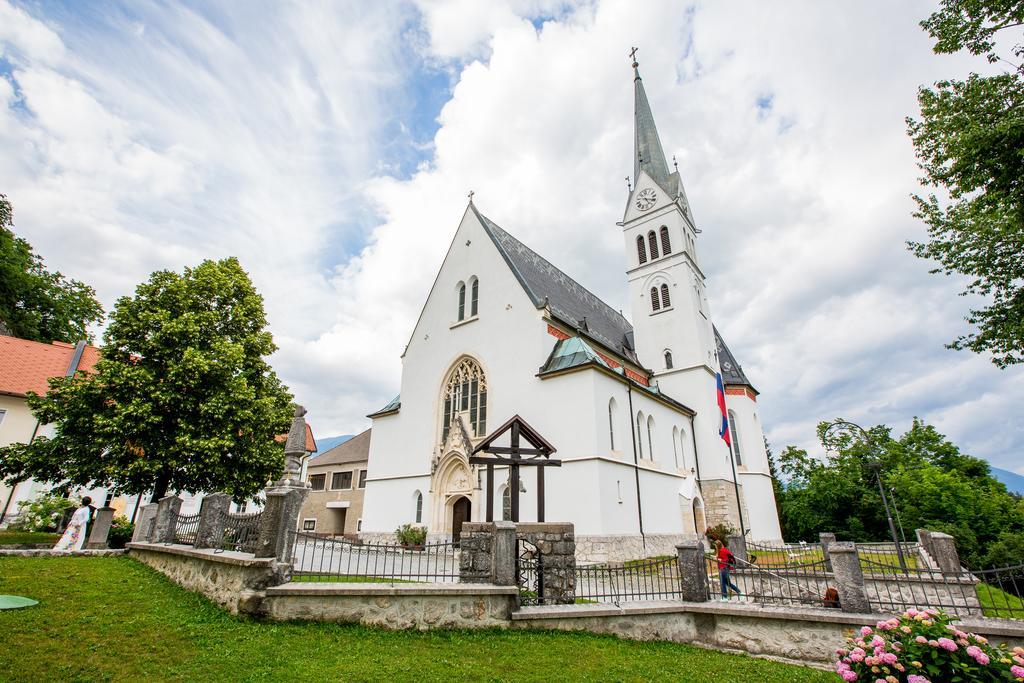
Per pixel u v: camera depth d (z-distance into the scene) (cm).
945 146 1711
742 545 1784
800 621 1115
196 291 2441
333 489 5303
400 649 899
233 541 1234
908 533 3606
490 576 1217
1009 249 1834
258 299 2611
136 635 884
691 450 3616
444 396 3228
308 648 859
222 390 2227
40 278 3581
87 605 1023
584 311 3881
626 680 864
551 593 1231
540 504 1714
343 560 1983
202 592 1144
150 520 1766
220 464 2159
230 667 776
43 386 3284
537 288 3284
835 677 952
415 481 3130
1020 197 1569
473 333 3175
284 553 1054
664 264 4266
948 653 644
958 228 1948
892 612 1084
